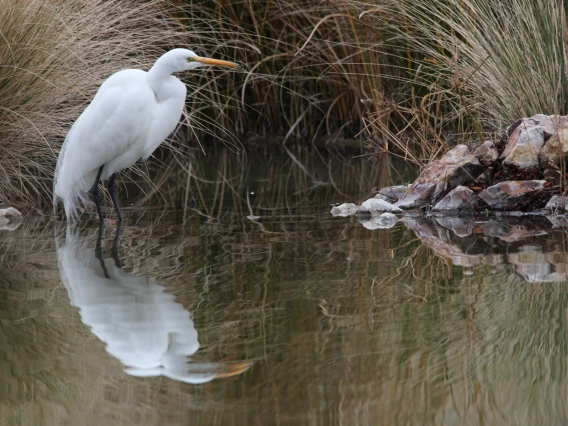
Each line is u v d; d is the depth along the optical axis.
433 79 15.05
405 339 5.70
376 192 12.02
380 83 16.50
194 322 6.21
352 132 18.31
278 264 7.90
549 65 10.97
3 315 6.50
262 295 6.84
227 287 7.14
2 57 10.88
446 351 5.46
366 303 6.54
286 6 17.45
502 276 7.19
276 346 5.63
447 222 9.80
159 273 7.72
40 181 12.39
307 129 18.97
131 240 9.30
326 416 4.55
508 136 10.95
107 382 5.15
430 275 7.32
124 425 4.52
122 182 14.08
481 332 5.80
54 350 5.73
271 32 18.00
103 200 12.30
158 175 14.96
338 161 15.76
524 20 11.16
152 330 6.05
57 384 5.15
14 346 5.82
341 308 6.43
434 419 4.47
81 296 7.00
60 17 11.39
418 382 4.99
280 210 11.05
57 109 12.15
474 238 8.81
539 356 5.34
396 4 13.69
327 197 11.96
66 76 11.52
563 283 6.91
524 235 8.86
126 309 6.59
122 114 10.05
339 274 7.45
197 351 5.61
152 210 11.38
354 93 17.73
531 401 4.69
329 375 5.11
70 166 10.34
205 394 4.91
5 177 11.72
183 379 5.16
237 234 9.48
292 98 18.69
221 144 18.78
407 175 13.31
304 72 18.31
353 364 5.27
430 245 8.53
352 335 5.80
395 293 6.79
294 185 13.24
